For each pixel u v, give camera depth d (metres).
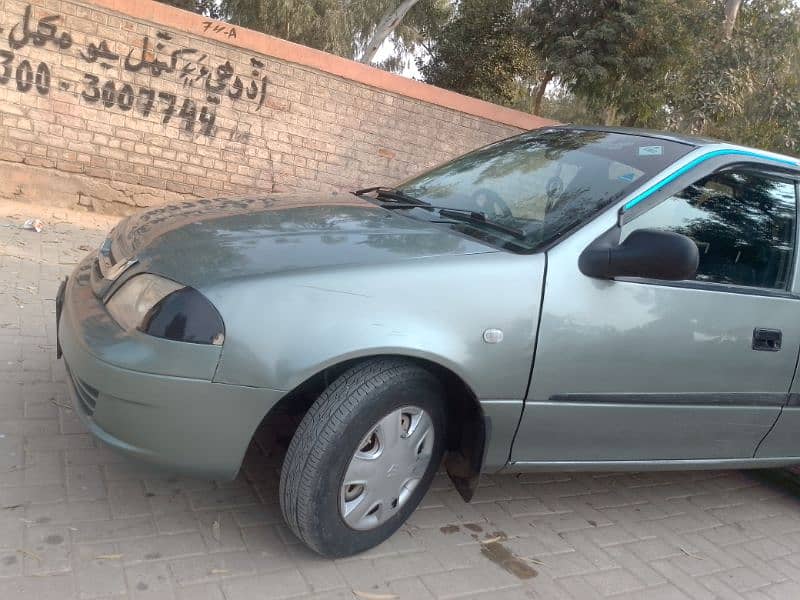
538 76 17.17
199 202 3.50
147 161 7.89
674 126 11.87
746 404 3.32
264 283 2.42
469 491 2.91
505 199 3.32
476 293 2.63
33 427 3.25
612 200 3.03
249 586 2.51
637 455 3.23
